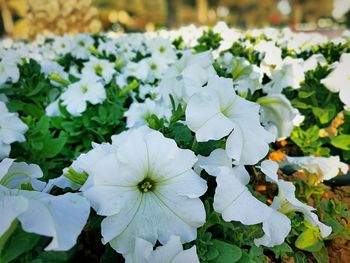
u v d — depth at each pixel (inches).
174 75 9.7
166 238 5.3
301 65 14.2
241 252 5.6
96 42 27.1
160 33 29.3
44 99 16.0
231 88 6.4
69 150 12.7
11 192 5.0
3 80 14.1
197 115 5.8
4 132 9.8
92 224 5.8
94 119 12.8
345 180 11.2
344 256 7.9
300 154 13.2
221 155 6.3
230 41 19.2
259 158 6.1
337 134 12.9
